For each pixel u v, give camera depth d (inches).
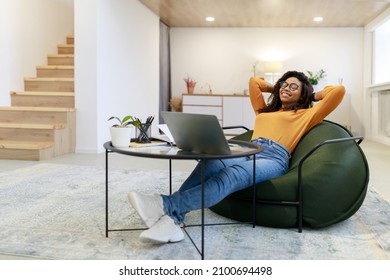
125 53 200.5
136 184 105.6
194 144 57.9
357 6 223.9
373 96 259.1
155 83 250.4
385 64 256.5
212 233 65.7
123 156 165.5
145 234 56.1
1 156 151.9
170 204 59.8
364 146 217.0
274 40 283.6
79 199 88.8
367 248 59.4
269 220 68.2
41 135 160.6
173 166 140.3
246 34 285.9
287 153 77.6
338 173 68.6
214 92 291.1
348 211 68.3
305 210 66.9
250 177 66.7
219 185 61.7
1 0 183.6
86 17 169.2
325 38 279.0
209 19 261.7
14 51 193.3
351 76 277.3
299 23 268.8
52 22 227.6
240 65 287.6
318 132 77.9
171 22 273.3
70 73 205.6
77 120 173.2
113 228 68.0
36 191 96.7
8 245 59.5
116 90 190.5
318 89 279.1
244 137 99.8
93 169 129.4
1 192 95.3
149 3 223.3
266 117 83.7
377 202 87.5
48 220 72.5
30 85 199.2
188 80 283.7
